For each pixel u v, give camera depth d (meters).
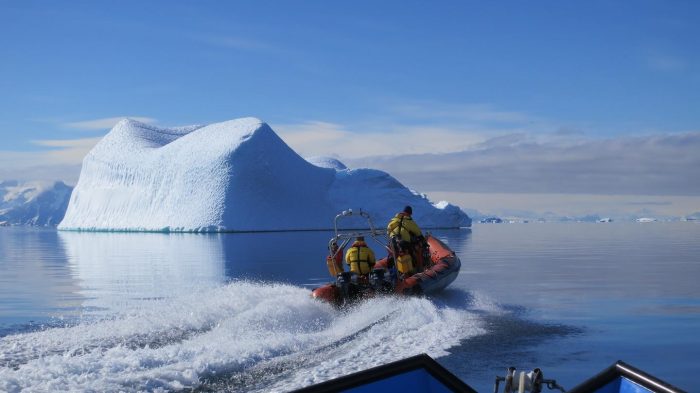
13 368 5.15
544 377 5.23
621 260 19.06
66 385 4.25
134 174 64.94
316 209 61.22
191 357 5.16
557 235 45.66
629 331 7.33
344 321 7.57
